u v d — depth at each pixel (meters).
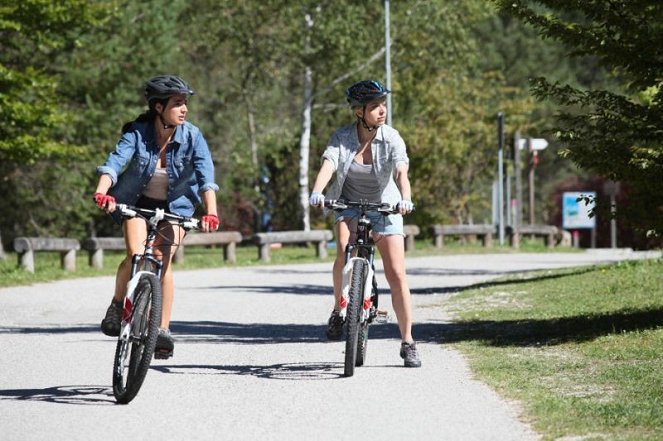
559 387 22.80
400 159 25.09
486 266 69.69
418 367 25.84
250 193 143.62
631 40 30.22
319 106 123.38
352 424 19.59
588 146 30.70
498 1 31.16
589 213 31.45
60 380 24.47
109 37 99.75
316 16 112.44
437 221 125.94
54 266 68.94
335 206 24.81
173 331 34.12
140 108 101.38
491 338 30.83
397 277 25.77
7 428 19.34
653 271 47.66
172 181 23.00
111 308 23.03
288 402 21.69
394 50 116.44
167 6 106.44
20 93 78.50
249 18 116.69
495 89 133.75
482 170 129.25
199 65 150.38
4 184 105.69
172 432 19.03
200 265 73.12
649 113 30.64
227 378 24.64
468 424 19.41
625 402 20.83
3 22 75.81
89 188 106.56
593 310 35.94
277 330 34.50
